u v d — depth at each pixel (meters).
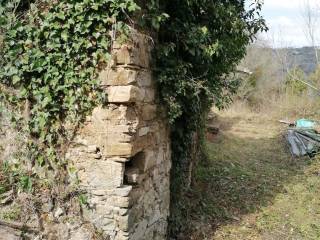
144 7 4.09
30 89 3.97
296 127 14.55
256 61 23.77
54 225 4.05
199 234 6.10
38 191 4.08
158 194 4.93
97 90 3.82
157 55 4.43
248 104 22.67
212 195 7.82
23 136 4.08
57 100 3.93
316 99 18.17
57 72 3.83
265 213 7.10
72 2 3.71
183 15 4.64
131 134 3.83
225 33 5.29
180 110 4.73
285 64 21.89
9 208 4.09
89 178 3.95
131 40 3.73
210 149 11.36
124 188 3.85
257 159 11.10
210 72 5.40
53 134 4.00
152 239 4.75
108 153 3.85
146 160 4.34
